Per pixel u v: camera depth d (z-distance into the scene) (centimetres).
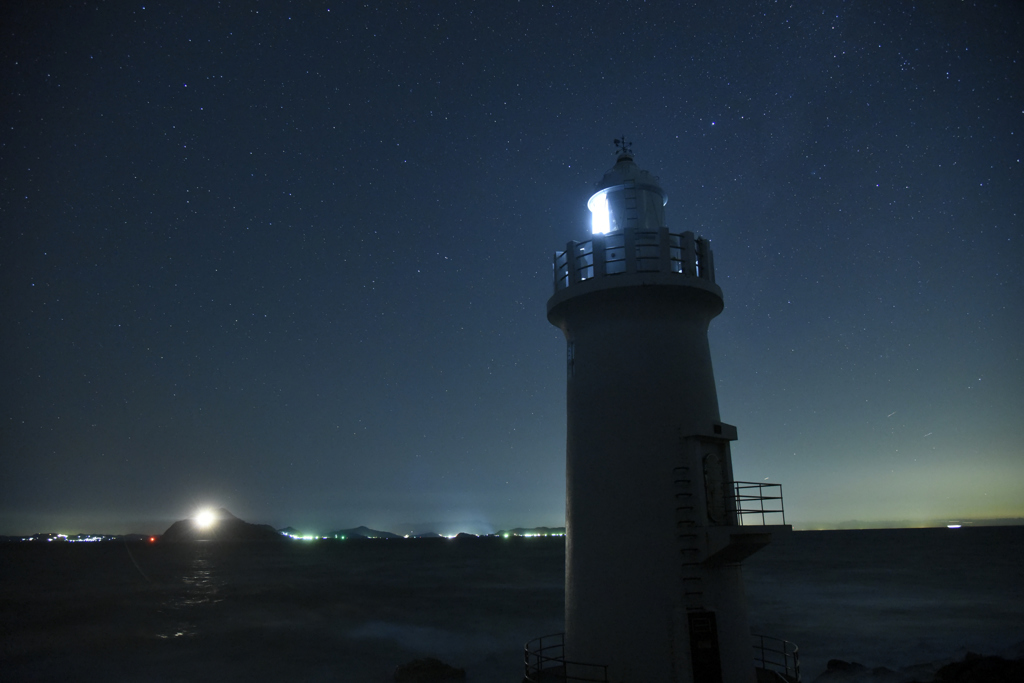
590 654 1000
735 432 1079
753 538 971
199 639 3303
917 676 1833
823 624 3488
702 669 938
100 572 8638
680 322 1089
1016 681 1339
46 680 2473
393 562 11462
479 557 13138
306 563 11281
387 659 2792
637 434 1034
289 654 2919
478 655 2864
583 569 1038
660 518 998
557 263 1195
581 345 1122
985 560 8581
